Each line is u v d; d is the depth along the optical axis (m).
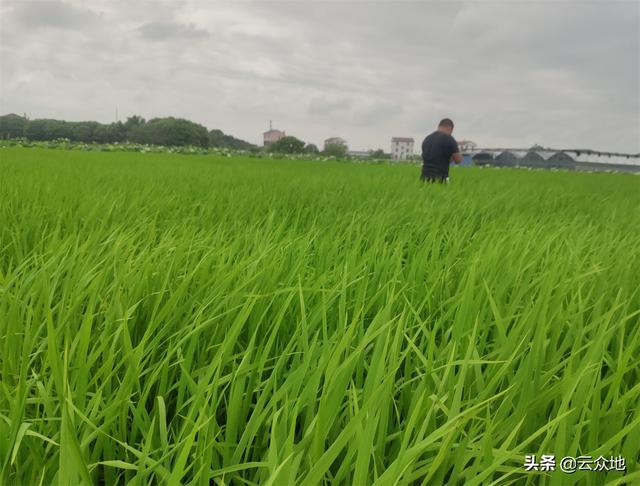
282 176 8.48
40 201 3.77
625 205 6.18
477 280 1.84
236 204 4.11
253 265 1.70
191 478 0.96
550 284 1.41
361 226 3.24
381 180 8.06
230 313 1.40
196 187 5.57
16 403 0.86
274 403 0.97
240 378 1.03
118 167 9.66
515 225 3.23
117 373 1.24
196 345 1.33
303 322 1.21
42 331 1.38
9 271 1.60
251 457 1.05
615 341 1.51
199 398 0.95
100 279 1.48
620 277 1.95
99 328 1.35
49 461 0.87
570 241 2.74
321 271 1.98
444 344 1.34
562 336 1.58
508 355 1.21
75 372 1.09
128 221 3.01
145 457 0.83
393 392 1.14
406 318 1.47
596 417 0.94
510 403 1.01
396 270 1.84
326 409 0.87
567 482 0.83
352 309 1.64
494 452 0.85
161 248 1.98
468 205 4.66
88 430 0.93
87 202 3.61
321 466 0.71
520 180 11.88
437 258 2.37
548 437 0.86
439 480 0.86
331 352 1.16
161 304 1.55
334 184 6.88
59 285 1.70
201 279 1.66
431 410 0.87
